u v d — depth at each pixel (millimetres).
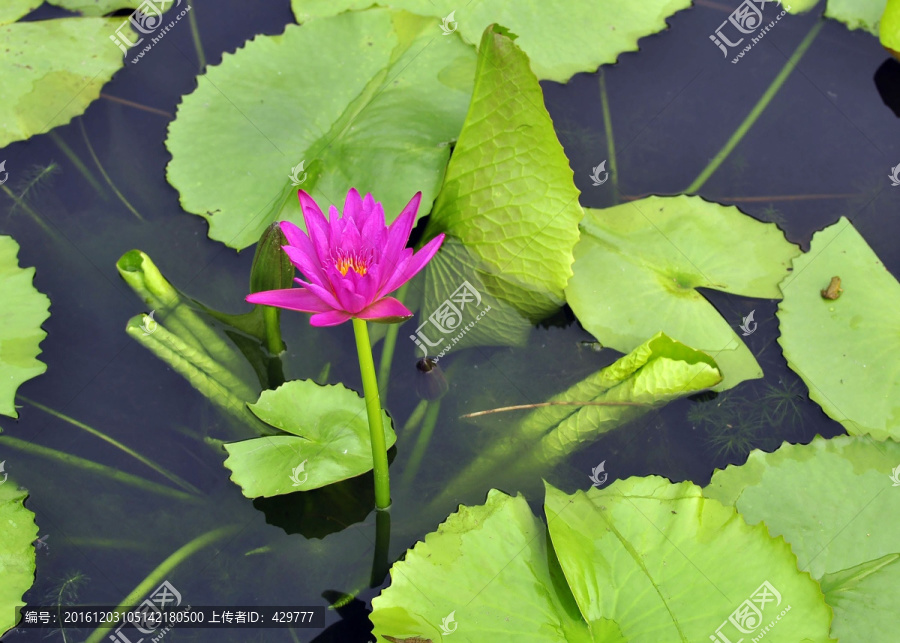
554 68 3082
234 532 2121
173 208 2732
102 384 2373
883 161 2924
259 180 2676
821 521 2023
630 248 2625
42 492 2158
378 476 2053
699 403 2381
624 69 3180
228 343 2443
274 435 2256
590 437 2316
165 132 2910
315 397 2238
